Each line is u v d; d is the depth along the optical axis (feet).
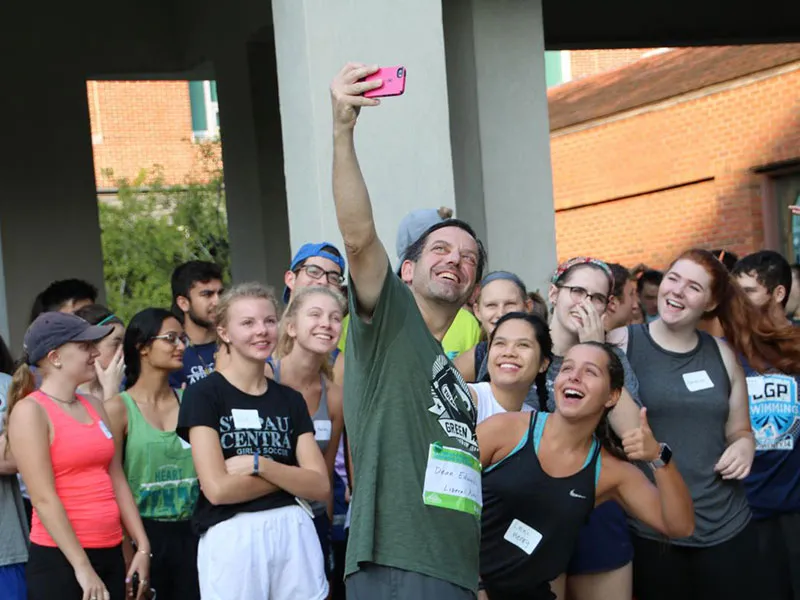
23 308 35.04
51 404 14.35
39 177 35.42
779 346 16.84
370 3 20.66
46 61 35.55
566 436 12.89
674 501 13.28
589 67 82.28
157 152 86.43
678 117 57.47
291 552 13.96
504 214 24.41
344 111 9.89
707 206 56.59
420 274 11.21
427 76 21.08
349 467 16.43
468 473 10.56
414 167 20.98
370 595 10.30
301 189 20.88
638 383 15.67
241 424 14.01
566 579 15.29
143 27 37.37
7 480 15.20
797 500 16.92
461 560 10.38
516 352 13.85
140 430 15.88
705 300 15.56
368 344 10.50
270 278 36.47
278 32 21.22
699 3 42.29
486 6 24.31
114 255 70.03
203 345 19.70
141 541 15.23
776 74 52.47
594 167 62.44
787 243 53.31
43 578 14.15
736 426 15.92
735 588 15.53
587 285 15.38
